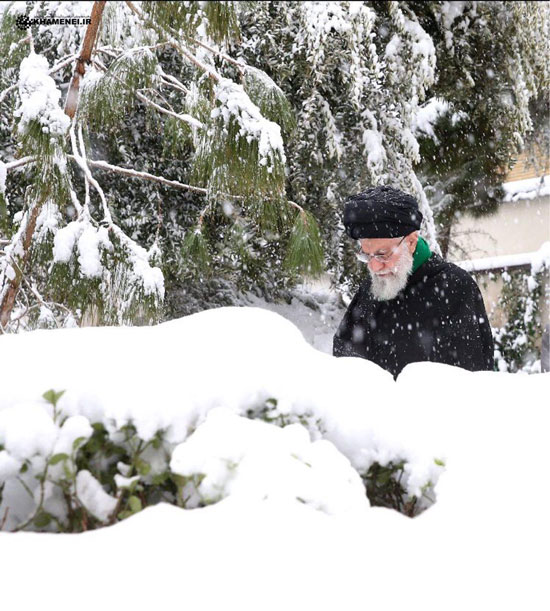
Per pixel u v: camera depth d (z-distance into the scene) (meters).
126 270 4.11
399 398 1.96
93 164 4.64
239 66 4.45
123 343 1.86
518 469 1.81
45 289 4.20
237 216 6.51
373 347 4.78
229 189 4.45
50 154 3.60
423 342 4.52
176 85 5.00
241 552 1.35
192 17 2.40
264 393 1.73
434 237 7.78
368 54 6.95
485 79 8.59
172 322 2.09
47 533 1.43
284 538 1.39
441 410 2.11
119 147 6.81
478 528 1.62
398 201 4.42
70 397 1.59
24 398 1.62
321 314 10.19
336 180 7.69
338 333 5.00
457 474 1.79
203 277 7.41
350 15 6.33
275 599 1.29
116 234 4.18
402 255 4.48
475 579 1.47
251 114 3.99
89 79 4.66
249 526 1.40
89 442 1.54
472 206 11.58
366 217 4.38
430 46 7.20
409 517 1.73
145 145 7.04
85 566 1.31
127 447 1.56
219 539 1.37
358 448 1.79
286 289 9.05
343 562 1.39
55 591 1.26
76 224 4.00
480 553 1.54
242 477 1.49
